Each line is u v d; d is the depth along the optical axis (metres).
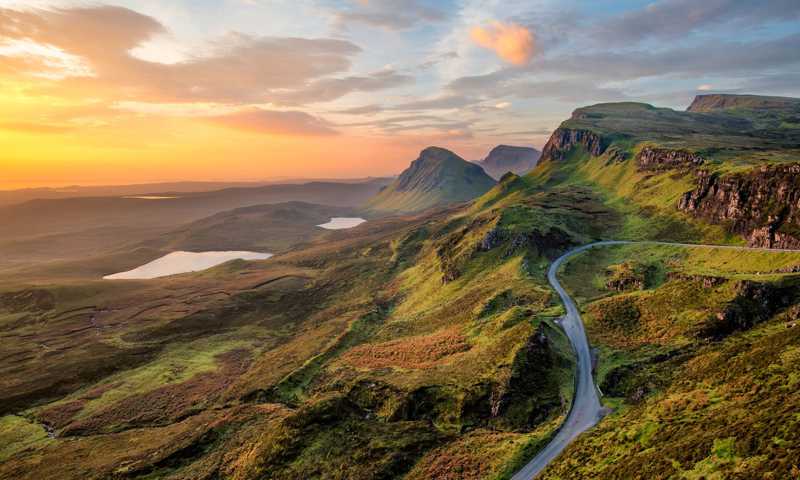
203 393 135.75
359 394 102.06
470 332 127.56
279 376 136.00
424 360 117.69
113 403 132.38
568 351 98.56
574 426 71.69
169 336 193.12
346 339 162.38
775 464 36.56
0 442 112.81
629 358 91.19
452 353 116.31
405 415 90.50
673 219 191.62
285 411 109.00
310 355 151.75
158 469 89.31
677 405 61.75
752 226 150.50
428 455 74.25
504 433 76.00
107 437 110.00
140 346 180.88
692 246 159.00
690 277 115.94
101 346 180.50
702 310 98.31
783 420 42.69
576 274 159.75
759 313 90.81
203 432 100.75
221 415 113.44
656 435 54.97
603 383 84.25
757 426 44.09
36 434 116.75
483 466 65.06
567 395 82.12
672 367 81.62
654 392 75.31
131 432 112.25
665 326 100.12
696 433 49.97
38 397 138.25
